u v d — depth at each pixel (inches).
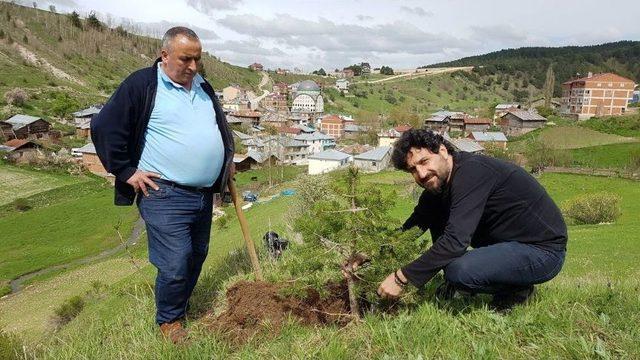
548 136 2925.7
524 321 122.4
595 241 841.5
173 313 147.8
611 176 1759.4
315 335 129.8
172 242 141.8
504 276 123.9
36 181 2000.5
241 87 6466.5
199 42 136.8
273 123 4778.5
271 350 123.3
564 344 110.5
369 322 128.6
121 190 144.3
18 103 3097.9
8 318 792.3
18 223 1530.5
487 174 118.6
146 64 5546.3
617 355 107.7
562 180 1752.0
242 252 239.8
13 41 4195.4
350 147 3304.6
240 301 148.1
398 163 120.6
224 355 125.6
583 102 3764.8
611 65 7554.1
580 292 148.1
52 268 1159.6
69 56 4618.6
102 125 132.5
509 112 3410.4
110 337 151.0
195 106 142.9
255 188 2164.1
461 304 141.7
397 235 136.8
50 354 148.1
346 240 133.3
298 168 2965.1
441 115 4488.2
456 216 119.3
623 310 128.1
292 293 142.3
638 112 3437.5
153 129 138.9
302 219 142.6
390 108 6530.5
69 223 1534.2
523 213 121.8
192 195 144.9
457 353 110.1
